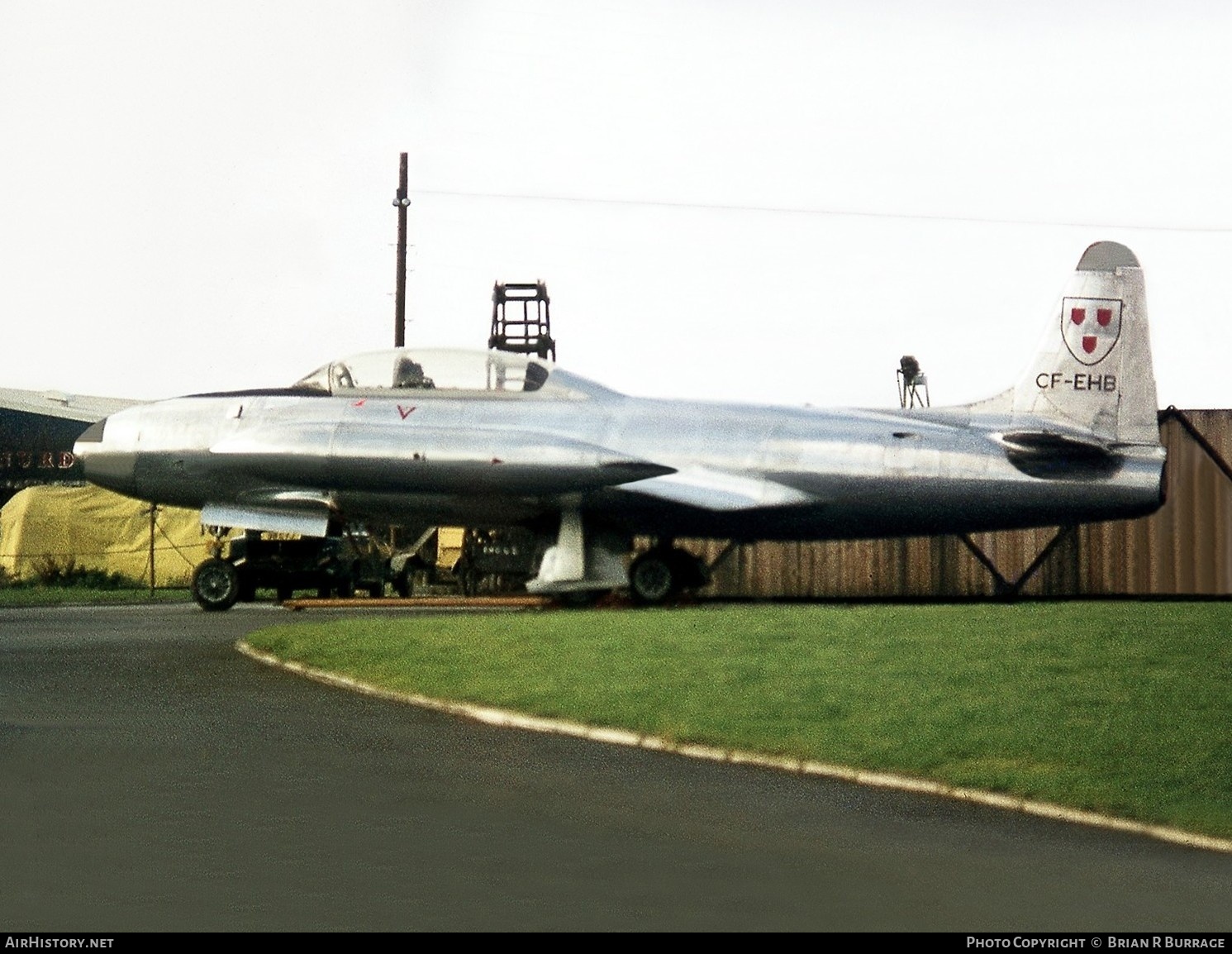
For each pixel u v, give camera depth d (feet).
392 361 101.40
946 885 31.81
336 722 53.16
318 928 28.27
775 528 100.89
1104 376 102.27
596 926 28.45
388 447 96.84
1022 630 63.87
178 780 42.55
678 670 57.41
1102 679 52.54
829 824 37.55
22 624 92.17
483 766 44.83
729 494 96.99
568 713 52.26
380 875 32.27
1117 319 102.68
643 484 96.27
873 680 53.98
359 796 40.42
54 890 31.04
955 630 64.18
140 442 102.53
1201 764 41.73
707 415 99.96
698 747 47.24
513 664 61.31
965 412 102.68
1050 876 32.63
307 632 73.77
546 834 36.14
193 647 76.84
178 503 103.45
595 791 41.34
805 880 32.09
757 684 54.24
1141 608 73.87
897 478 98.43
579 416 99.50
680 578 100.78
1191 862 34.04
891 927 28.50
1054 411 102.27
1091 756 43.09
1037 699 49.73
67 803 39.37
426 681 59.88
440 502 98.37
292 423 99.50
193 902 30.12
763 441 98.99
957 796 41.06
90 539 166.20
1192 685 51.01
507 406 99.76
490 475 95.71
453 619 75.51
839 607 79.05
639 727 49.80
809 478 98.37
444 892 30.89
